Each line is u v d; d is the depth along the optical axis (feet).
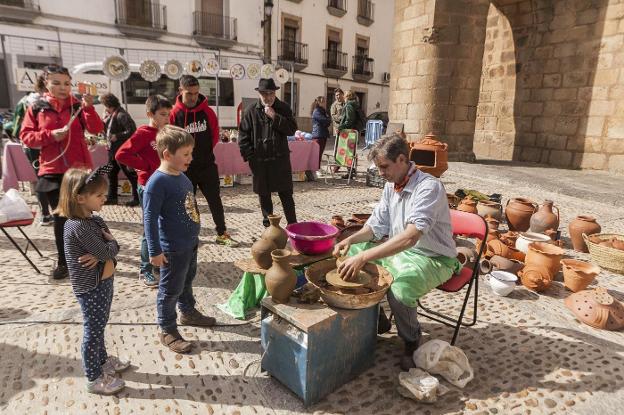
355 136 25.66
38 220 16.62
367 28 81.61
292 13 68.85
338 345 7.06
